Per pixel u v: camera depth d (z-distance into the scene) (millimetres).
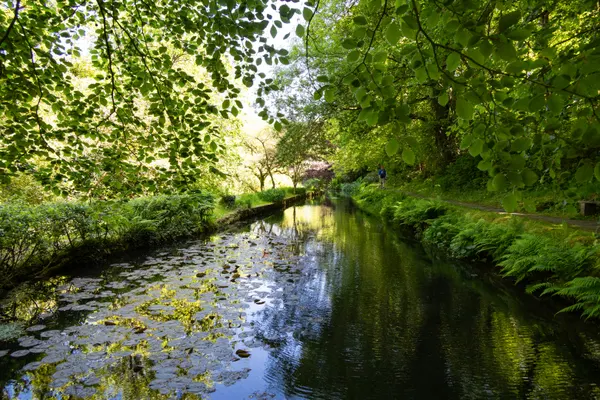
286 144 12242
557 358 3760
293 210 21062
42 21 3523
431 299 5676
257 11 2859
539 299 5395
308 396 3195
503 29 1385
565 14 4926
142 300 5461
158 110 3666
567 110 2443
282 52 2873
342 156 21812
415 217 11773
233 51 3141
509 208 1767
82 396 3127
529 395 3170
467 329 4574
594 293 4203
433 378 3490
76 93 3672
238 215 15383
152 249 9438
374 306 5422
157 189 4242
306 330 4574
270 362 3787
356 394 3260
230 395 3195
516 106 1743
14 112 3451
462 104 1703
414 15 1593
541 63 1654
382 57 1782
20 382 3330
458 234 8180
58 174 3873
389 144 1739
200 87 3455
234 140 12898
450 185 14211
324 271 7379
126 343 4086
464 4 1562
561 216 7535
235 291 5980
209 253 9016
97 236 8070
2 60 3215
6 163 3543
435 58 1668
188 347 4012
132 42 3529
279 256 8789
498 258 6652
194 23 3494
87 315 4906
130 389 3219
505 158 1727
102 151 4055
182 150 3828
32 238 6422
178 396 3152
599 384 3277
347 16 9953
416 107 14062
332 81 1982
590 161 1661
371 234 12125
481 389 3297
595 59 1513
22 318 4824
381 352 4027
